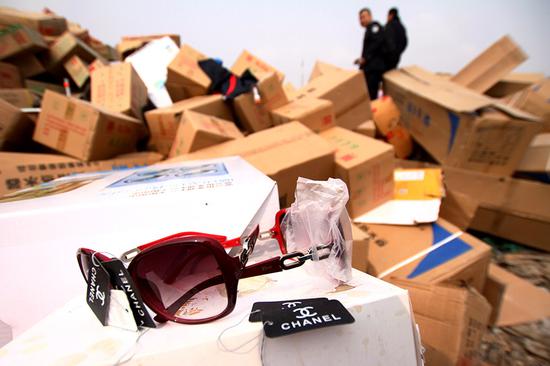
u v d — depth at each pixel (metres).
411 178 1.29
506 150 1.44
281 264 0.41
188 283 0.36
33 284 0.47
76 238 0.48
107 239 0.48
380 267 0.98
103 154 1.15
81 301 0.42
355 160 1.10
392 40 2.57
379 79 2.69
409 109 1.74
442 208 1.34
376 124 1.88
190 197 0.52
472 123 1.38
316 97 1.45
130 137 1.33
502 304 1.11
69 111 1.07
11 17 1.92
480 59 1.89
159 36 2.21
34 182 0.97
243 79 1.46
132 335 0.32
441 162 1.61
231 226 0.49
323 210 0.40
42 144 1.14
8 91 1.44
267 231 0.51
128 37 2.26
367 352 0.32
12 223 0.47
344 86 1.54
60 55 1.94
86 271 0.38
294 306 0.33
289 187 0.98
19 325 0.46
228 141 1.12
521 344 0.98
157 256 0.35
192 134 1.05
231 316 0.34
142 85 1.58
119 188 0.60
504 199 1.52
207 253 0.36
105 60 2.25
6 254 0.47
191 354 0.29
